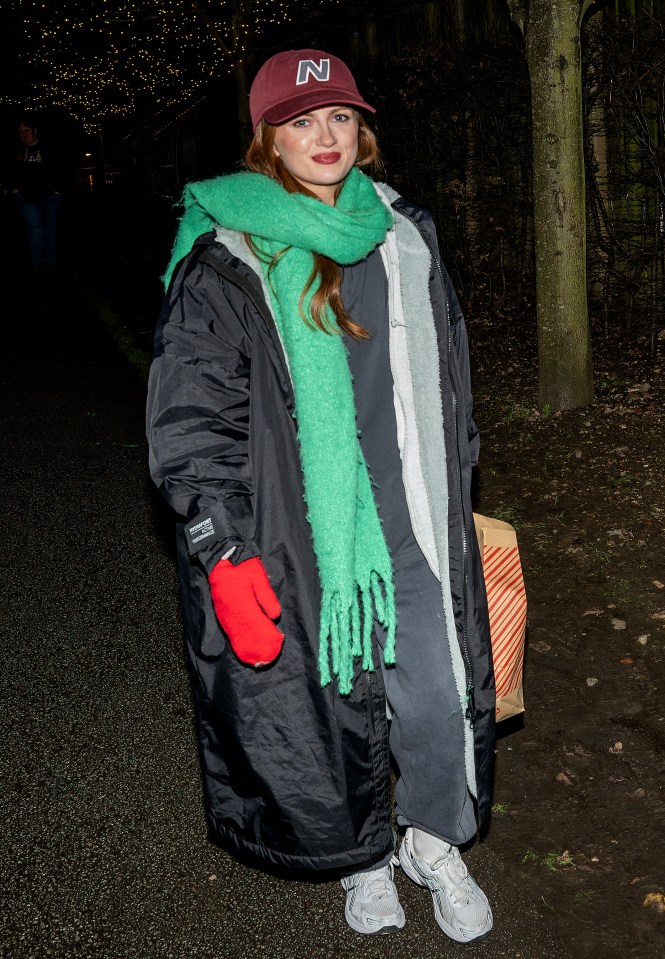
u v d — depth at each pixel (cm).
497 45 714
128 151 1744
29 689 381
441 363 234
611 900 264
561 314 594
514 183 763
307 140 220
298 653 229
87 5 1410
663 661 359
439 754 247
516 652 263
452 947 256
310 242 214
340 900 273
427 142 809
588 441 560
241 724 233
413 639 243
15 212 1831
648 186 653
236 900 276
